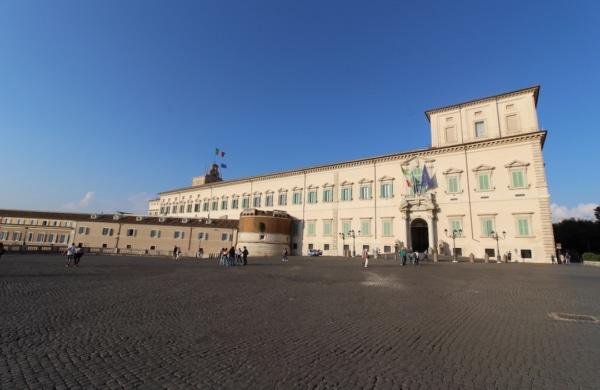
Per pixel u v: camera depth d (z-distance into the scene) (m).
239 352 6.61
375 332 8.27
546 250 39.59
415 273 25.12
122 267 27.95
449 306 11.81
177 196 96.31
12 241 68.31
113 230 66.88
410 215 51.31
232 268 29.22
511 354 6.70
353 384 5.18
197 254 62.34
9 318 8.97
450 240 47.03
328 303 12.22
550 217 40.03
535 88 44.41
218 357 6.30
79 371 5.52
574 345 7.30
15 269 22.86
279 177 71.38
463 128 49.62
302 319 9.57
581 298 13.66
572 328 8.77
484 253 43.91
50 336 7.45
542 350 6.96
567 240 79.12
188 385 5.05
